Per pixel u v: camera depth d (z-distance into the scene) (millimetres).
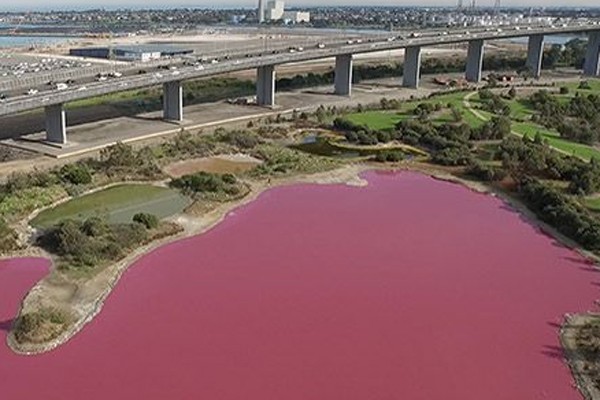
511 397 51250
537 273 72438
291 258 74062
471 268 73188
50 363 53719
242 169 102750
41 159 101188
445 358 56281
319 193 95000
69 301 62625
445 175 104250
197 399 50094
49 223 79375
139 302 63406
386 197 94688
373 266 72938
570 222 82750
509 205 92750
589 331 60188
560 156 106250
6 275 66750
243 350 56438
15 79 111062
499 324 61844
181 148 108125
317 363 55000
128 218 81875
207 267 71062
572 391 51906
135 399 49844
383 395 51219
